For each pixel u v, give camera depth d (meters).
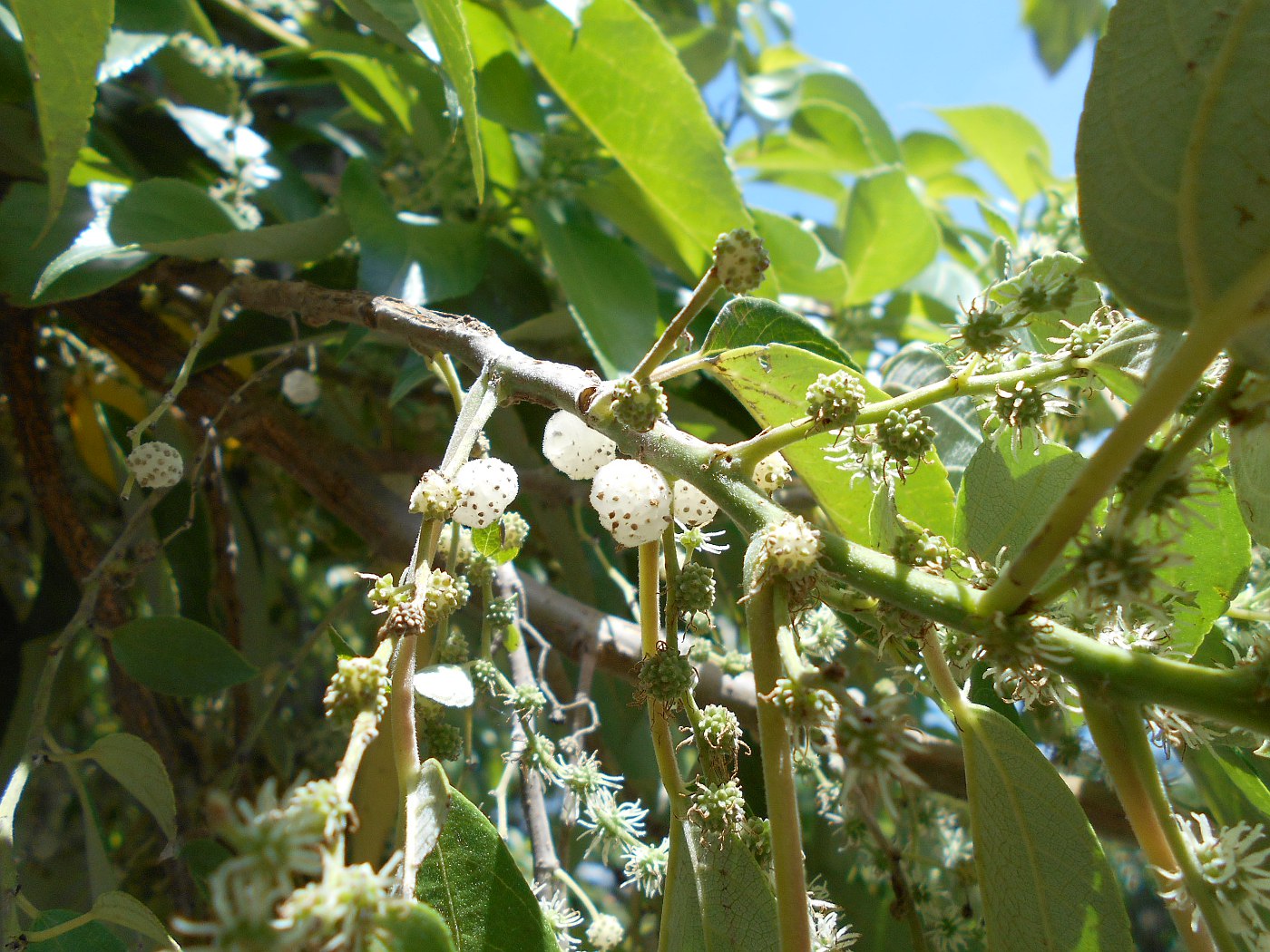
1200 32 0.09
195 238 0.21
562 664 0.24
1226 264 0.09
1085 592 0.09
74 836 0.28
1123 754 0.10
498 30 0.23
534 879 0.16
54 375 0.27
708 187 0.22
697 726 0.12
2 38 0.22
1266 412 0.09
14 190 0.21
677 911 0.12
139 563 0.19
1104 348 0.12
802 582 0.10
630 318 0.23
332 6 0.32
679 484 0.13
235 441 0.29
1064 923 0.11
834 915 0.12
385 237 0.22
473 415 0.13
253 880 0.08
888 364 0.19
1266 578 0.16
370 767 0.21
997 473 0.14
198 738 0.27
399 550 0.23
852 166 0.37
